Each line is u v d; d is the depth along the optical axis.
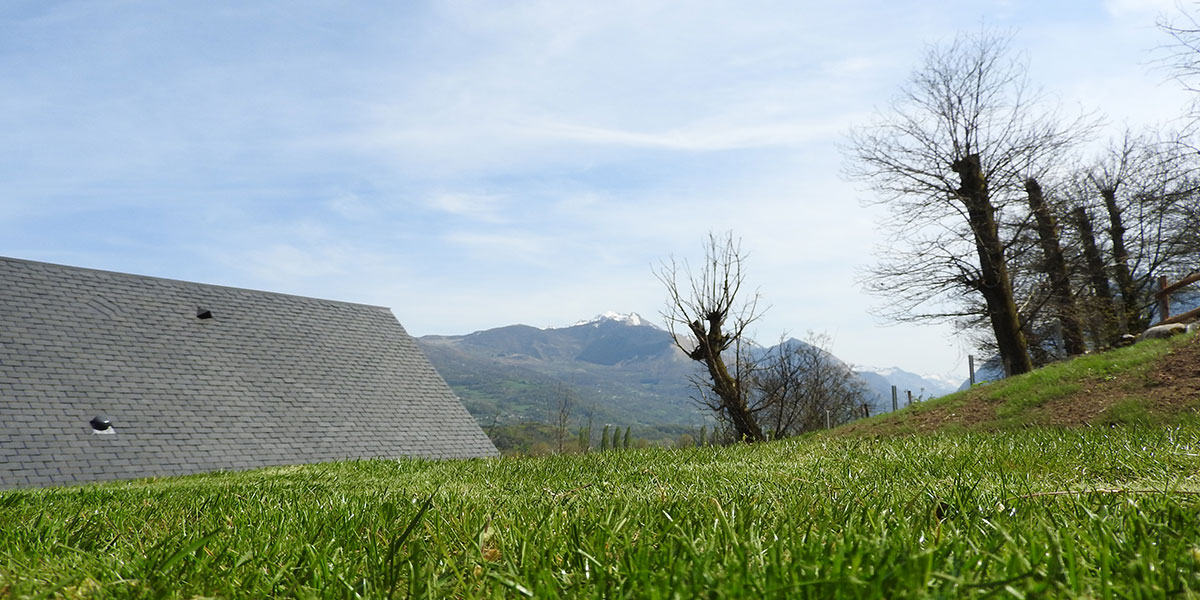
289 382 26.12
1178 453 4.82
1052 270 26.62
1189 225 27.08
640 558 1.77
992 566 1.56
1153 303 30.00
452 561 1.86
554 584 1.64
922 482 4.32
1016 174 25.67
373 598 1.69
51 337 22.47
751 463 7.52
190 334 25.75
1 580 1.69
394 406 27.80
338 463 13.28
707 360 19.41
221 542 2.42
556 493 4.43
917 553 1.62
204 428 22.20
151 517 3.79
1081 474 4.38
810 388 35.66
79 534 2.79
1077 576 1.40
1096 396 12.65
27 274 24.20
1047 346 31.33
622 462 8.73
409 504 3.73
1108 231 29.48
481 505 3.60
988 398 14.71
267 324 28.39
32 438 19.00
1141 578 1.36
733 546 1.93
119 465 19.50
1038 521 2.04
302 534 2.70
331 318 30.97
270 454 22.50
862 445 8.98
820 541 1.94
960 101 26.22
